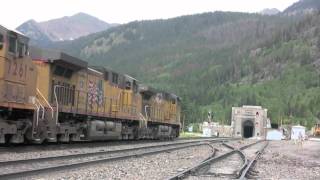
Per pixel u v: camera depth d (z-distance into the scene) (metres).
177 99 60.91
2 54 20.19
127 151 27.70
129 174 16.75
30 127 22.80
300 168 23.66
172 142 46.03
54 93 26.34
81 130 30.12
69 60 27.38
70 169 16.64
